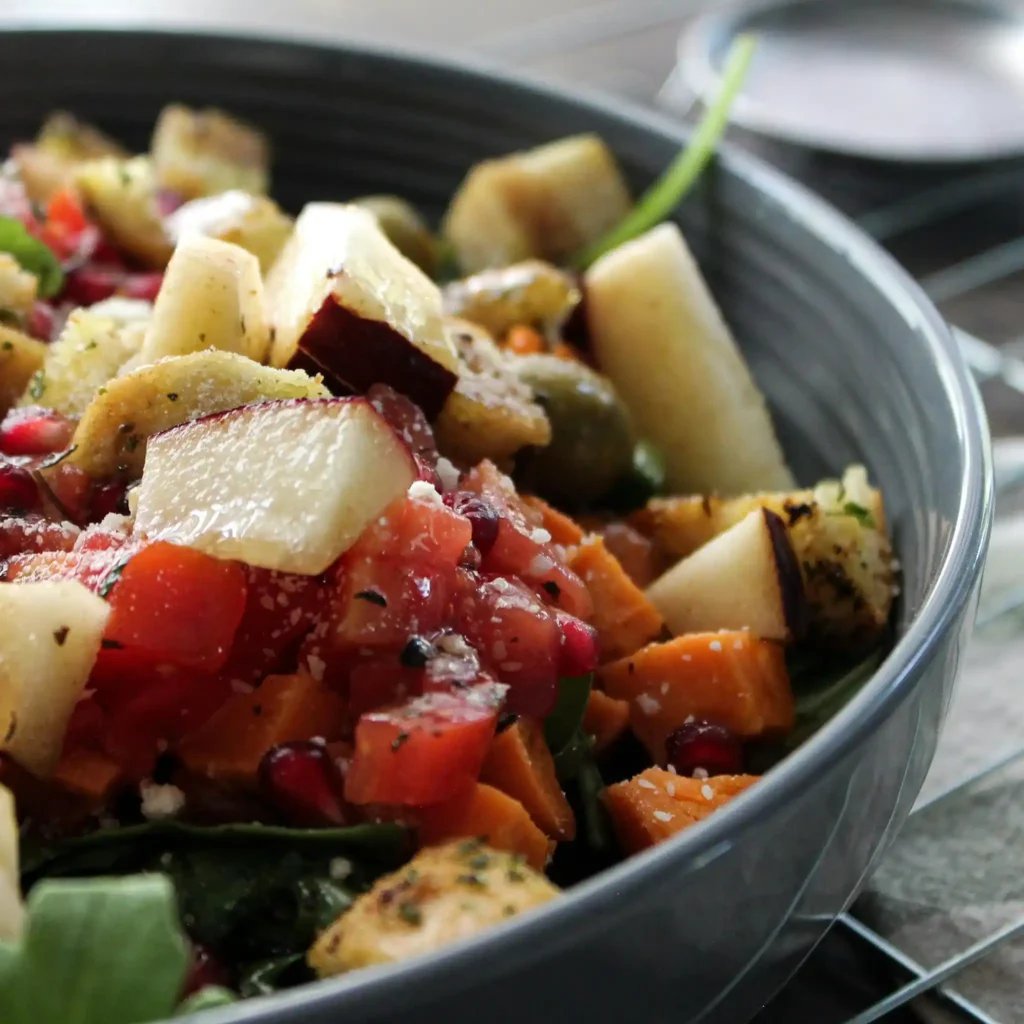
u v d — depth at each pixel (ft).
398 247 1.35
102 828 0.95
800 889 0.90
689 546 1.15
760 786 0.87
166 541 0.93
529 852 0.94
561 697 1.01
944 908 1.04
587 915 0.83
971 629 0.98
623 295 1.26
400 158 1.46
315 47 1.44
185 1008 0.85
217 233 1.23
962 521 0.99
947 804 1.09
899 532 1.11
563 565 1.03
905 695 0.91
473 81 1.42
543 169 1.37
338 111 1.45
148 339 1.04
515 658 0.97
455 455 1.09
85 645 0.92
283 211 1.48
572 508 1.18
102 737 0.95
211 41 1.44
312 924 0.92
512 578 1.00
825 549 1.09
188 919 0.93
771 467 1.24
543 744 0.98
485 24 2.17
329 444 0.93
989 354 1.42
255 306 1.05
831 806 0.89
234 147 1.41
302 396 1.00
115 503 1.00
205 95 1.46
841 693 1.09
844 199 1.71
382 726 0.92
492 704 0.93
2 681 0.91
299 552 0.92
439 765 0.92
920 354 1.13
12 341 1.09
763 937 0.90
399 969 0.81
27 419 1.04
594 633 1.00
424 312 1.06
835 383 1.23
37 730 0.92
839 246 1.22
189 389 0.99
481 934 0.82
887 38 1.97
